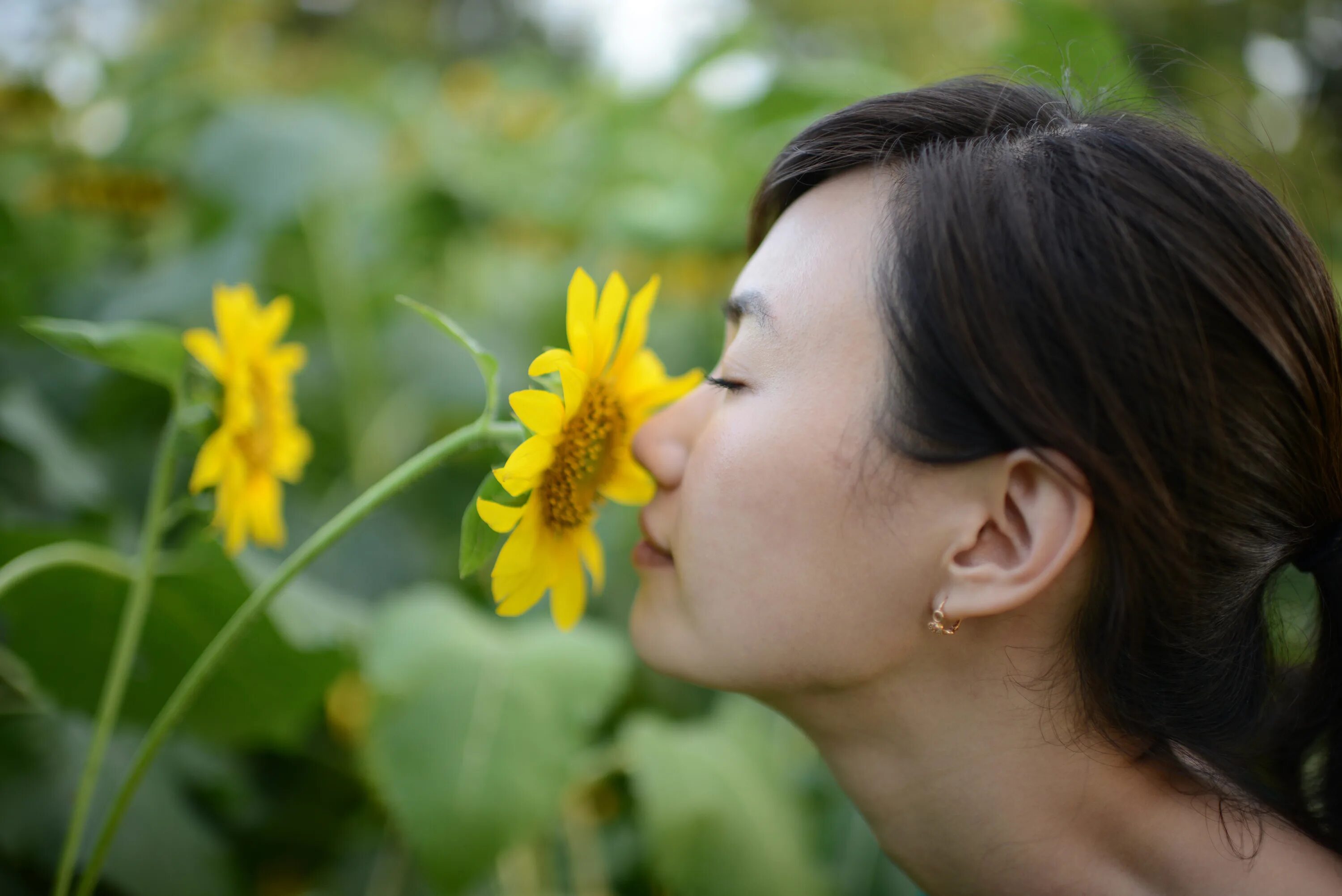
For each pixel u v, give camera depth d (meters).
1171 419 0.53
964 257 0.53
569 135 1.63
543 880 0.92
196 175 1.13
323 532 0.58
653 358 0.63
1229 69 1.89
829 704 0.58
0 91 1.33
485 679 0.80
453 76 1.86
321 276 1.21
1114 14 2.01
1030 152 0.55
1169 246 0.53
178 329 1.11
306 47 1.96
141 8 1.65
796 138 0.59
